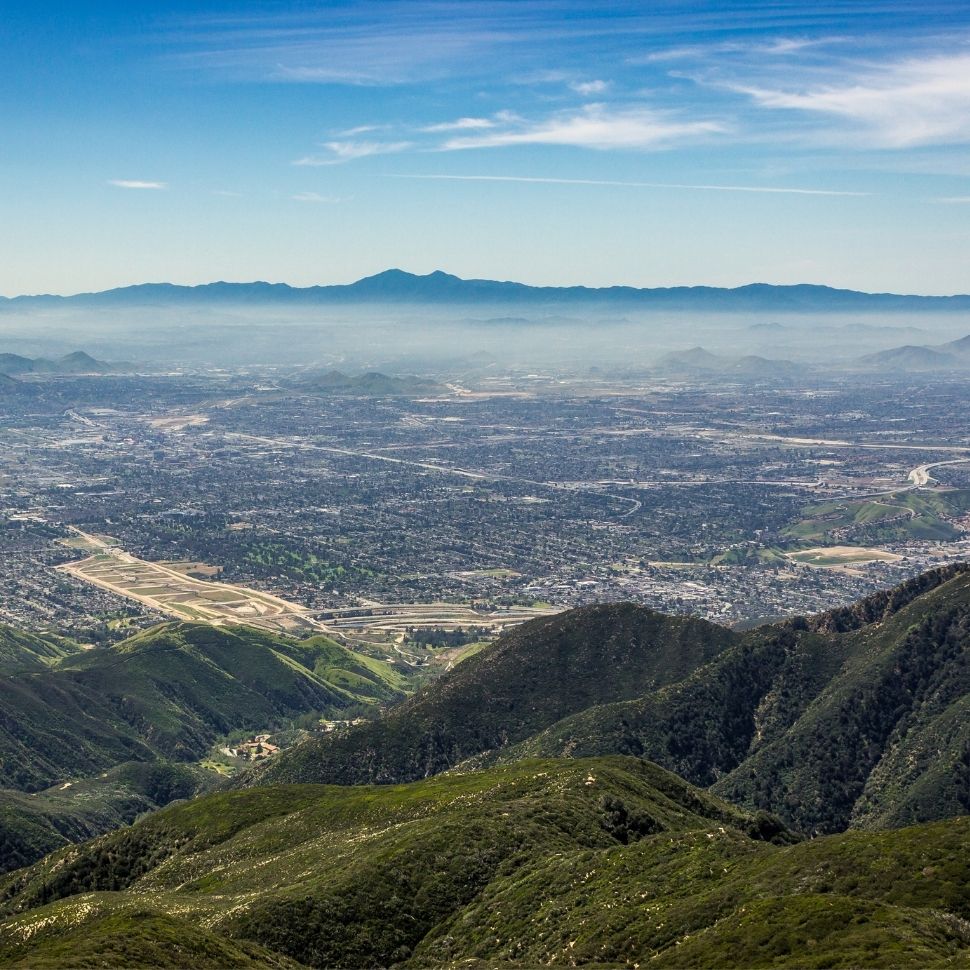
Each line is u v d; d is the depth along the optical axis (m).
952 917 108.88
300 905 147.75
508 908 142.75
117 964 121.62
